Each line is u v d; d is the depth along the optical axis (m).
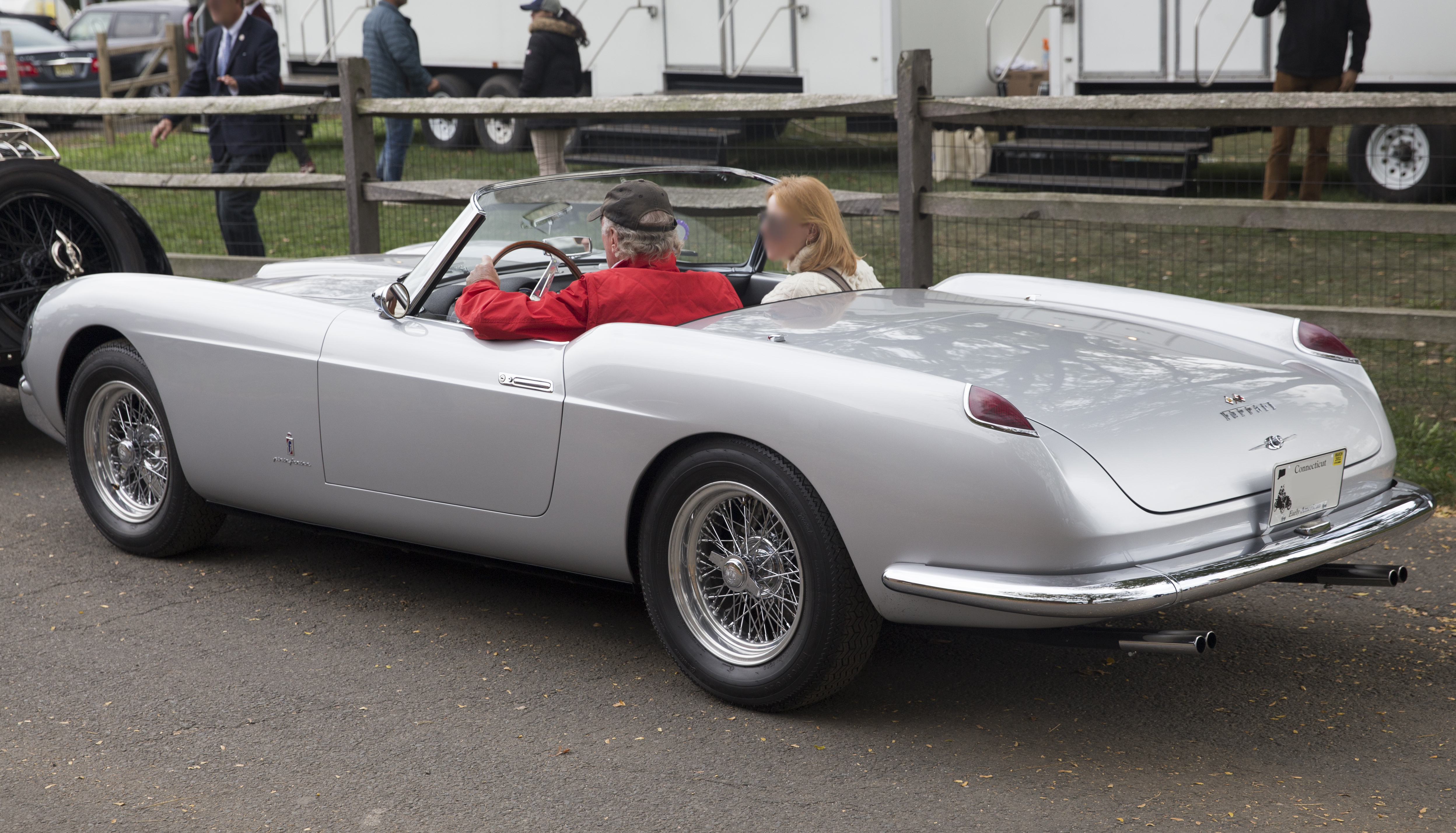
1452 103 5.08
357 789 2.87
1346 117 5.32
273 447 3.89
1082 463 2.73
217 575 4.23
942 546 2.77
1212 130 10.38
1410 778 2.84
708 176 4.10
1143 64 10.68
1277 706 3.22
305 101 7.38
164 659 3.58
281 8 15.87
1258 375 3.21
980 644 3.65
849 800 2.79
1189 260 8.84
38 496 5.10
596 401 3.21
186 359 4.00
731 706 3.25
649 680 3.42
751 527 3.14
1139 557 2.74
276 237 10.23
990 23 12.25
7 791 2.88
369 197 7.30
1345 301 7.52
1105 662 3.50
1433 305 7.31
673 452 3.18
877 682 3.40
